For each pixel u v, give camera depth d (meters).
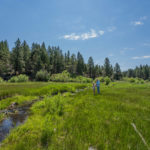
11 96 12.09
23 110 8.27
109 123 4.91
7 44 71.56
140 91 16.66
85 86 28.02
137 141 3.57
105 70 92.94
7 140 3.93
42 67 62.88
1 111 7.97
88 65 93.62
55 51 80.00
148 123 4.89
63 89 18.11
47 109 7.27
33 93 13.94
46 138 3.84
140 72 117.88
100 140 3.66
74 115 6.08
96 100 9.64
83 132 4.18
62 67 81.56
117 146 3.34
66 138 3.82
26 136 4.02
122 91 16.45
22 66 57.00
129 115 5.93
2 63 53.56
